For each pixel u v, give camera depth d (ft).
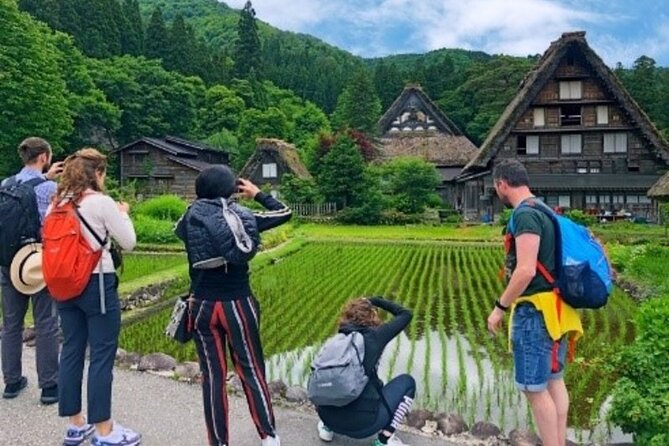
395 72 278.87
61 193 12.10
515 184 11.51
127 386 16.90
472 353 24.25
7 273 15.38
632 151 114.73
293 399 16.28
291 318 30.99
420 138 177.27
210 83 252.42
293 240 80.89
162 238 69.62
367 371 12.09
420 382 20.44
